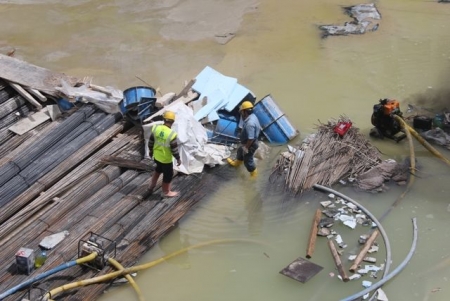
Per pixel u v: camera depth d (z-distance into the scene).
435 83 14.09
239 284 8.91
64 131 11.47
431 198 10.50
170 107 11.56
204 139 11.30
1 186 10.16
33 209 9.88
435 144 11.93
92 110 12.12
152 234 9.61
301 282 8.84
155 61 15.02
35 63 14.92
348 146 11.37
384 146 11.94
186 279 9.02
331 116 12.88
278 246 9.61
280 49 15.64
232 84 12.29
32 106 12.19
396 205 10.35
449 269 8.98
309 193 10.69
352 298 8.27
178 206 10.25
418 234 9.69
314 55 15.36
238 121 11.95
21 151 10.88
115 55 15.34
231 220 10.15
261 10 17.88
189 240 9.75
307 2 18.42
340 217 10.00
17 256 8.49
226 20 17.23
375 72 14.61
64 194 10.27
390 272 8.85
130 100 11.70
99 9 17.94
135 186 10.55
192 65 14.81
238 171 11.29
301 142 12.02
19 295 8.27
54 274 8.66
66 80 12.75
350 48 15.69
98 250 8.76
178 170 10.92
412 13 17.66
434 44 15.82
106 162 10.96
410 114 12.92
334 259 9.18
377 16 17.41
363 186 10.77
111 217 9.77
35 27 16.83
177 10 17.86
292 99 13.49
